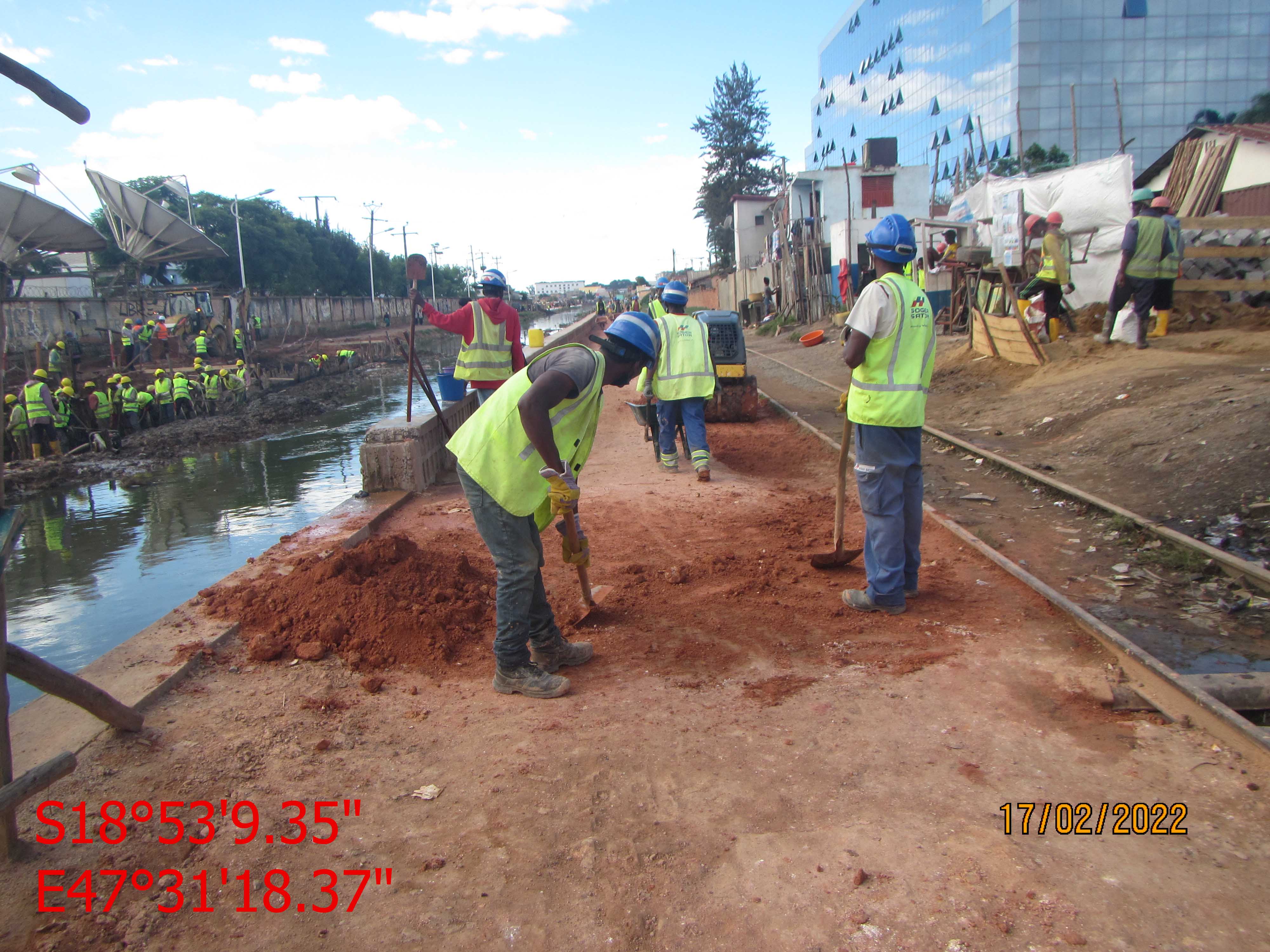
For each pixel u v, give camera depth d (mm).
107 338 30109
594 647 3949
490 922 2145
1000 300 14102
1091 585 4688
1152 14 51469
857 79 79625
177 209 54469
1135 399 8219
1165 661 3734
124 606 7941
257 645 3748
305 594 4125
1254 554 4828
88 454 17469
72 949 2027
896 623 4121
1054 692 3342
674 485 7551
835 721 3154
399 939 2086
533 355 3357
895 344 3971
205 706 3279
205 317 34688
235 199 42250
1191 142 14500
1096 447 7367
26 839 2418
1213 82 52438
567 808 2633
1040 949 2006
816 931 2090
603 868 2346
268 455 16984
